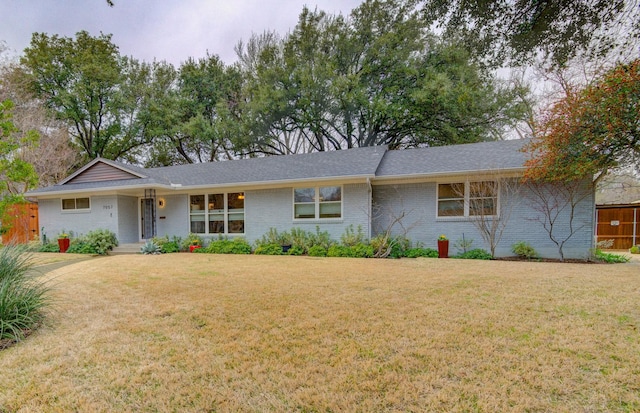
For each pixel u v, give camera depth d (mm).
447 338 3145
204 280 5953
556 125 7598
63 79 18297
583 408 2088
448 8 4672
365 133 20109
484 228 9297
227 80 21734
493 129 18109
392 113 16734
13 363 2756
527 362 2662
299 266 7590
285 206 11039
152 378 2506
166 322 3693
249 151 21328
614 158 7262
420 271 6762
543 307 4059
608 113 6746
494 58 4898
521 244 8969
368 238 10133
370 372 2539
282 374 2539
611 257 8539
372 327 3455
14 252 4488
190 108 21109
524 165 8625
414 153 11742
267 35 19906
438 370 2559
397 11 17391
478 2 4391
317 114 18656
